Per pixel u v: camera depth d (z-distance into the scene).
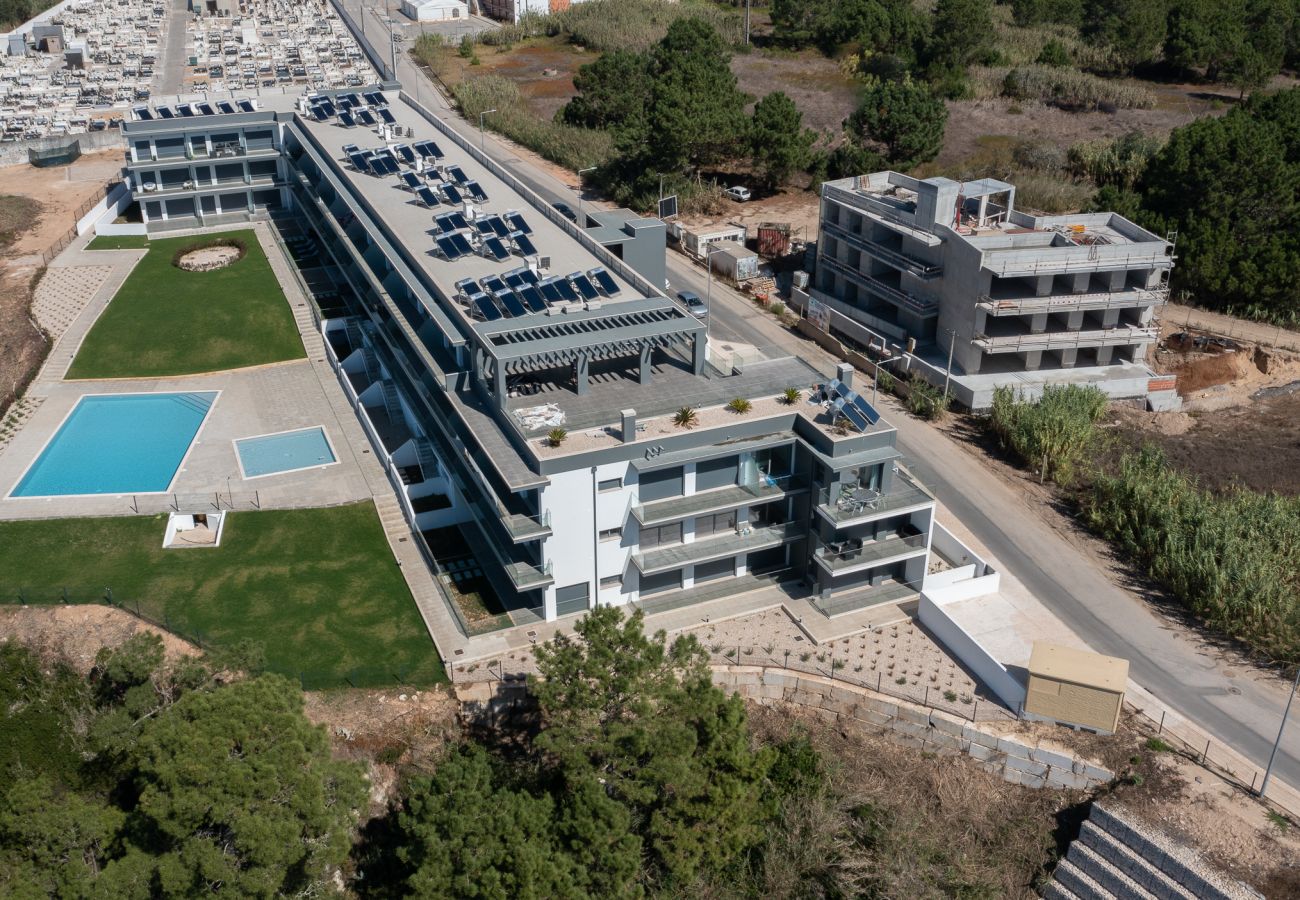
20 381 80.50
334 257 90.06
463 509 64.75
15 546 62.88
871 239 87.75
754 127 109.50
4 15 183.50
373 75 142.62
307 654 55.19
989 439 74.62
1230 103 137.00
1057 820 48.66
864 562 56.91
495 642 55.75
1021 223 82.62
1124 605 58.81
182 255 99.81
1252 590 56.09
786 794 50.50
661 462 53.97
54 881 40.31
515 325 58.78
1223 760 48.84
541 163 122.69
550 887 41.69
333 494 67.69
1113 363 81.94
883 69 144.50
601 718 46.38
